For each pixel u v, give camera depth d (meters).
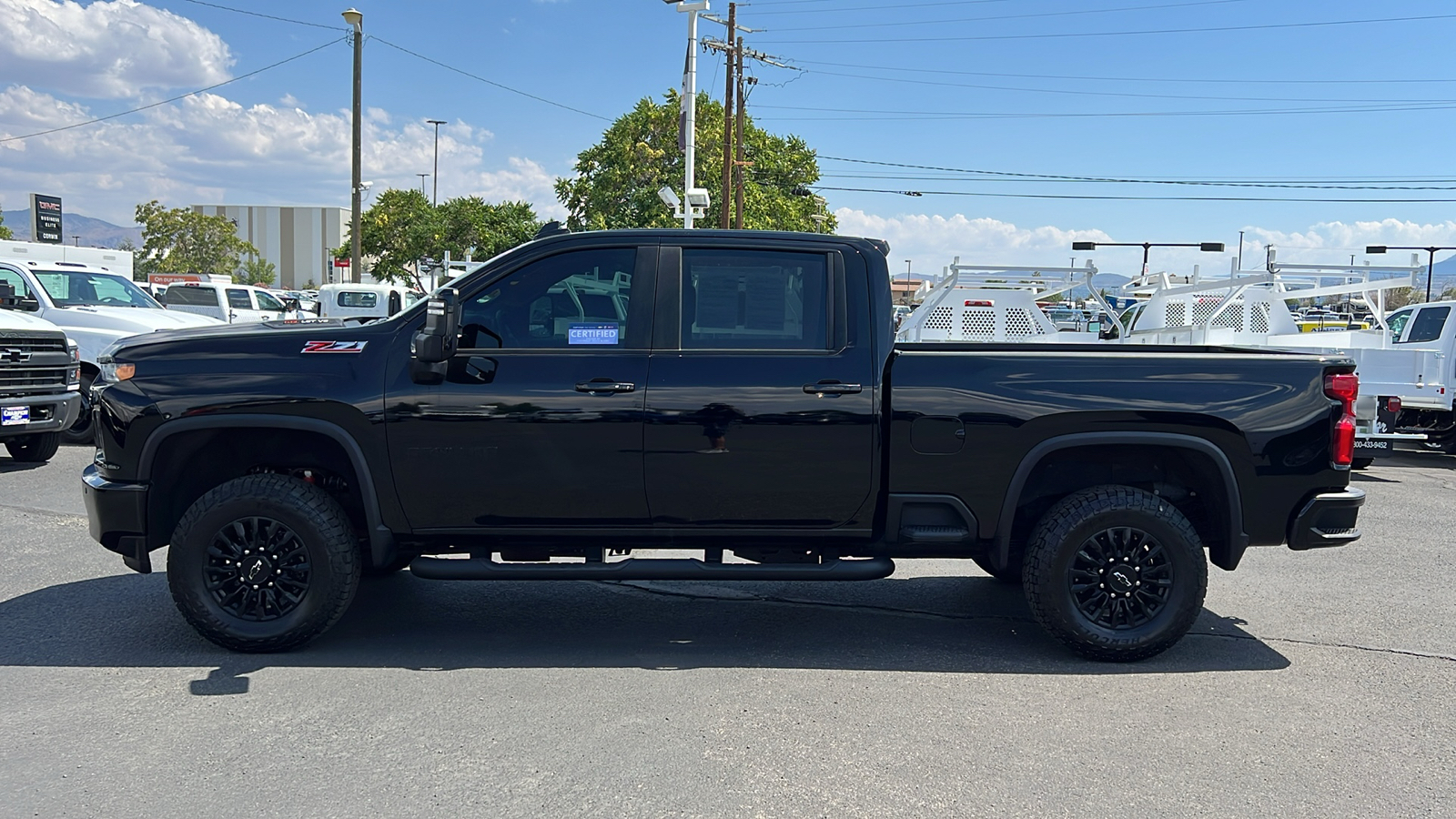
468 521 4.77
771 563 4.93
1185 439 4.75
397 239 53.44
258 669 4.62
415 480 4.71
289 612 4.76
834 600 5.96
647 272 4.81
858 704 4.28
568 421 4.66
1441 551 7.46
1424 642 5.24
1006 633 5.34
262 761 3.66
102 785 3.46
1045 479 5.11
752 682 4.55
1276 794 3.49
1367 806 3.40
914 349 5.49
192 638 5.05
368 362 4.72
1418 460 13.39
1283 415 4.77
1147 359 4.81
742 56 35.44
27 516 7.86
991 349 5.52
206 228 89.69
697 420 4.67
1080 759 3.75
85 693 4.30
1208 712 4.25
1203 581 4.76
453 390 4.67
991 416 4.73
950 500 4.77
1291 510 4.84
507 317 4.80
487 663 4.75
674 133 37.06
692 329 4.79
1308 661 4.93
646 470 4.70
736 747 3.82
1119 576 4.77
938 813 3.32
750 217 39.06
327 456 4.96
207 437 4.83
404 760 3.68
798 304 4.82
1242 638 5.30
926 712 4.21
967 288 14.09
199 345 4.79
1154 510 4.72
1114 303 18.34
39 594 5.79
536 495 4.72
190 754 3.71
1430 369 11.34
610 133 37.69
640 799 3.40
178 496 5.04
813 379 4.71
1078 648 4.81
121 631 5.15
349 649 4.94
